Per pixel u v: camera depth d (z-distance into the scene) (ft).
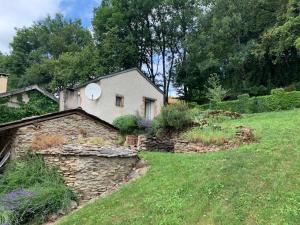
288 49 104.68
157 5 127.95
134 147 50.19
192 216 29.60
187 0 128.57
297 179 31.76
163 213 31.14
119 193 37.22
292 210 27.71
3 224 33.32
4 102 85.46
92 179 40.09
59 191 38.04
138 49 129.70
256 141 45.11
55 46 167.02
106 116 80.94
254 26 110.01
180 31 129.49
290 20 92.32
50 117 52.11
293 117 57.57
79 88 80.38
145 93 89.56
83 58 125.18
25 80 155.22
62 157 41.68
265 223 26.91
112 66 124.16
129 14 127.95
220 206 30.01
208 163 38.83
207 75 116.06
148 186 36.94
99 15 130.93
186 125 54.13
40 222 35.19
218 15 111.34
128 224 30.91
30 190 37.93
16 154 48.47
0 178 43.93
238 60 105.09
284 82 111.04
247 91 106.42
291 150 38.11
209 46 110.63
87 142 50.24
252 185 31.94
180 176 37.24
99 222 32.40
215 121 60.03
